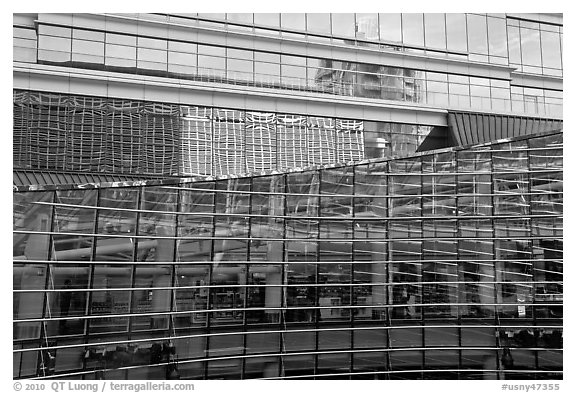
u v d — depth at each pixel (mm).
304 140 26594
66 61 23828
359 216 23641
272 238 22344
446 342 23031
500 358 22922
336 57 27953
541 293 23328
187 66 25594
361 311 22969
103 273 18828
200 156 24938
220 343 20812
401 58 29156
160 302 19953
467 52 30641
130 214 19594
